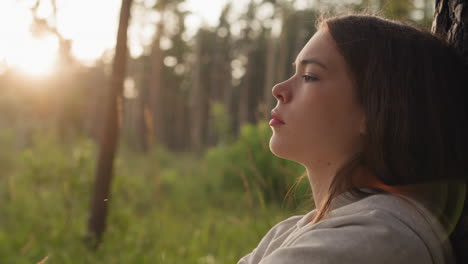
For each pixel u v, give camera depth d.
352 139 0.82
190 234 4.11
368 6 1.10
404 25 0.87
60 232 4.20
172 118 32.44
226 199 7.45
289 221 1.04
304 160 0.87
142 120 22.67
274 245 0.97
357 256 0.67
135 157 13.17
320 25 0.90
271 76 22.52
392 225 0.70
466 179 0.84
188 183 9.46
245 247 3.34
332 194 0.80
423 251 0.69
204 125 27.77
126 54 4.15
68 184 4.96
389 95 0.79
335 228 0.72
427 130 0.79
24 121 15.15
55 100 15.41
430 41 0.85
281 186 1.72
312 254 0.69
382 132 0.78
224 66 28.88
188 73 31.19
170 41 29.55
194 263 3.28
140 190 6.27
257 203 2.84
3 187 5.98
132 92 27.06
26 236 4.11
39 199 4.98
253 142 7.95
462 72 0.87
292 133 0.85
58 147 6.15
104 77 24.25
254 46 28.44
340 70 0.83
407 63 0.81
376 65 0.80
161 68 24.28
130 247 3.81
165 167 12.87
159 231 3.97
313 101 0.83
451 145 0.81
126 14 4.07
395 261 0.67
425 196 0.81
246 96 26.22
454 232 0.95
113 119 4.23
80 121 18.20
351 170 0.81
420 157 0.79
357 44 0.82
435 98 0.80
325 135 0.83
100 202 4.16
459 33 1.05
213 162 9.44
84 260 3.59
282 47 21.88
